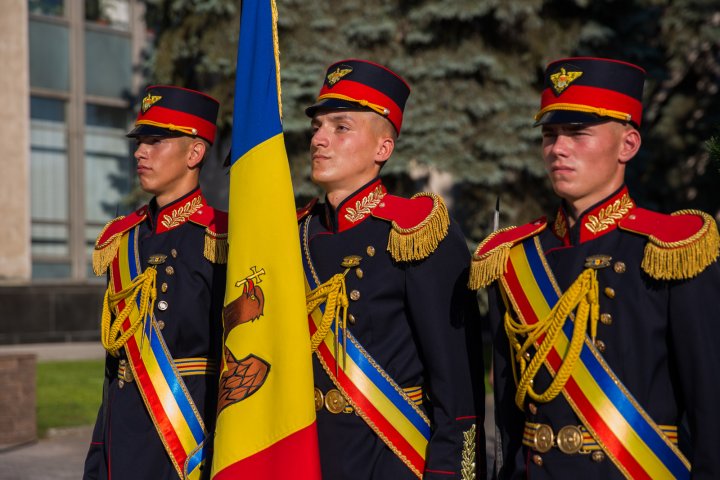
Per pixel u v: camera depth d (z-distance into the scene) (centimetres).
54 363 1433
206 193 1773
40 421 932
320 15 1280
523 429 307
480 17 1288
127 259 405
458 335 334
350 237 349
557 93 297
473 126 1291
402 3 1284
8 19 1873
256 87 355
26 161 1897
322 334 341
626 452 280
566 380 287
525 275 303
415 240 328
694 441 273
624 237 292
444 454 324
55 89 1977
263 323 339
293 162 1273
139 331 392
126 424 389
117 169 2069
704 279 274
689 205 1457
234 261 347
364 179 355
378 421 334
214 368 392
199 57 1430
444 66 1267
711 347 272
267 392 335
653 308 282
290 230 342
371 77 353
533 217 1339
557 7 1318
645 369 281
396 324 341
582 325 287
